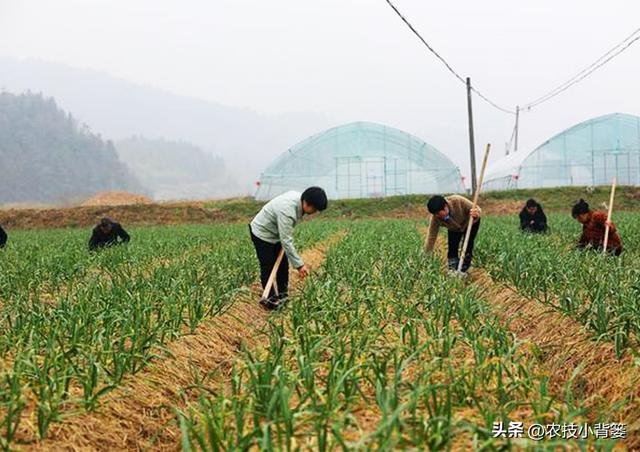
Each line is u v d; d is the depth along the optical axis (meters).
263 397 4.69
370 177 48.47
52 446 4.37
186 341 6.73
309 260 14.25
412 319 6.40
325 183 48.66
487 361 4.97
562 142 46.06
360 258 11.30
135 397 5.31
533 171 46.34
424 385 4.63
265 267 9.31
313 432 4.18
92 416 4.84
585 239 12.19
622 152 45.22
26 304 7.62
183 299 7.56
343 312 7.12
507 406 4.71
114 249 13.44
